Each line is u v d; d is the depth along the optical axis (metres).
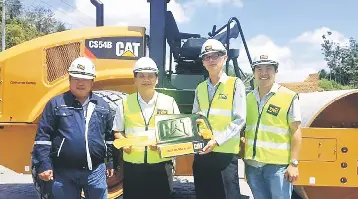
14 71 5.31
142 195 3.88
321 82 34.28
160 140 3.67
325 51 41.12
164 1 5.58
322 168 4.60
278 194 3.72
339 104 5.11
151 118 3.81
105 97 5.02
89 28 5.61
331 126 5.13
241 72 5.80
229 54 5.74
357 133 4.62
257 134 3.77
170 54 5.86
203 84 3.96
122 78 5.50
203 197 3.88
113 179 5.37
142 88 3.80
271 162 3.71
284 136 3.71
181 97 5.42
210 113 3.82
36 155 3.48
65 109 3.52
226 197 3.80
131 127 3.82
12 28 37.59
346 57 40.50
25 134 5.34
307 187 4.96
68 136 3.49
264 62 3.68
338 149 4.61
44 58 5.36
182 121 3.70
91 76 3.54
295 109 3.68
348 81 40.47
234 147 3.82
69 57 5.44
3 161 5.33
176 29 5.86
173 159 4.10
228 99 3.79
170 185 3.92
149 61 3.80
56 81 5.37
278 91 3.74
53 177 3.58
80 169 3.54
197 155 3.89
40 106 5.25
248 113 3.87
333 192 5.00
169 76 5.85
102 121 3.63
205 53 3.79
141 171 3.83
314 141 4.61
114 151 3.82
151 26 5.58
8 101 5.29
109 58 5.54
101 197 3.68
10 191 6.99
